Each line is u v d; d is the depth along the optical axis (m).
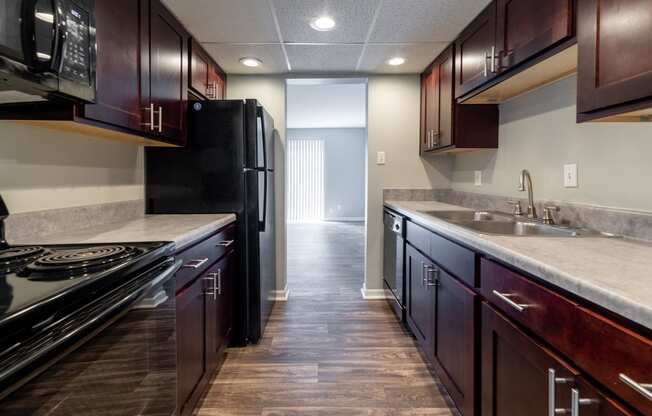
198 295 1.71
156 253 1.20
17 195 1.41
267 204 2.75
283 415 1.73
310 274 4.37
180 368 1.48
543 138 1.99
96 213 1.86
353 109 7.01
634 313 0.68
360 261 5.08
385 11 2.12
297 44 2.59
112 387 0.93
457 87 2.46
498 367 1.26
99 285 0.89
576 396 0.83
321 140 9.80
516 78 1.83
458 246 1.60
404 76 3.34
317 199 9.91
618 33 1.02
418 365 2.20
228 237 2.28
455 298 1.63
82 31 1.14
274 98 3.28
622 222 1.43
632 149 1.41
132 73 1.64
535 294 1.03
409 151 3.38
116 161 2.07
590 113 1.15
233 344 2.45
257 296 2.49
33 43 0.94
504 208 2.37
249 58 2.87
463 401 1.55
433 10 2.10
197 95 2.59
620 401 0.72
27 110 1.26
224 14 2.13
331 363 2.22
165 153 2.42
